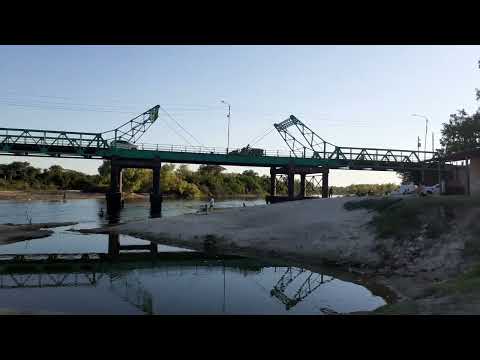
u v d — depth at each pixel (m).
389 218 27.95
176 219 41.88
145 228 39.41
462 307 11.35
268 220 36.72
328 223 31.58
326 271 23.16
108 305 15.94
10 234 37.69
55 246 32.53
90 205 86.50
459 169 51.53
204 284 19.95
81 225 45.94
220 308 15.58
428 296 14.34
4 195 111.56
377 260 23.53
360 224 29.53
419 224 25.61
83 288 19.14
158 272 23.06
